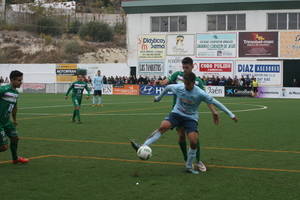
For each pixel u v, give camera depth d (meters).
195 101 8.59
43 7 95.69
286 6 49.78
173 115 8.72
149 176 8.41
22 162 9.61
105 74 55.31
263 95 44.97
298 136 14.52
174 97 9.66
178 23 53.62
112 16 103.12
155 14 54.06
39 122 18.89
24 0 108.75
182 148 9.31
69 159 10.16
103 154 10.88
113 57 75.44
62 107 28.38
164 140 13.38
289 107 29.39
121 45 85.12
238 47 51.09
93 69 55.50
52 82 56.72
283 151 11.45
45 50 77.44
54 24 91.69
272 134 15.04
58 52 76.69
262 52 50.53
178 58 53.16
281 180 8.11
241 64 50.72
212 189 7.42
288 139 13.78
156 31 54.50
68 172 8.74
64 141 13.16
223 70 51.53
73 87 18.84
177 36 53.06
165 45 53.53
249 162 9.90
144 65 54.44
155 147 12.01
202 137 14.24
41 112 24.30
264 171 8.91
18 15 91.56
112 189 7.40
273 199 6.82
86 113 23.92
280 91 44.47
